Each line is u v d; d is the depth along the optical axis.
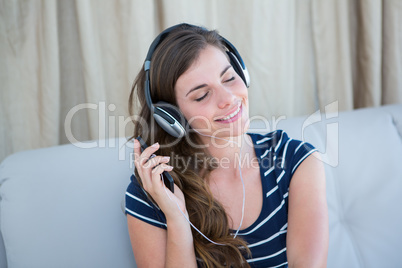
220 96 0.95
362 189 1.26
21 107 1.50
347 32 1.62
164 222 1.00
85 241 1.04
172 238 0.95
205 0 1.50
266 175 1.06
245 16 1.55
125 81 1.53
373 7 1.58
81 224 1.05
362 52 1.69
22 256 1.02
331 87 1.69
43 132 1.49
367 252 1.21
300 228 0.98
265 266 1.04
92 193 1.09
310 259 0.93
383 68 1.72
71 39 1.53
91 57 1.45
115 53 1.52
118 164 1.15
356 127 1.33
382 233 1.23
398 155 1.30
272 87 1.61
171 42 0.96
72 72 1.56
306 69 1.74
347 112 1.40
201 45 0.95
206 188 1.04
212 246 0.99
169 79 0.96
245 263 0.98
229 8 1.56
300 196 1.02
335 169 1.28
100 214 1.07
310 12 1.68
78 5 1.40
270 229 1.03
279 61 1.59
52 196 1.07
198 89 0.95
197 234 1.02
